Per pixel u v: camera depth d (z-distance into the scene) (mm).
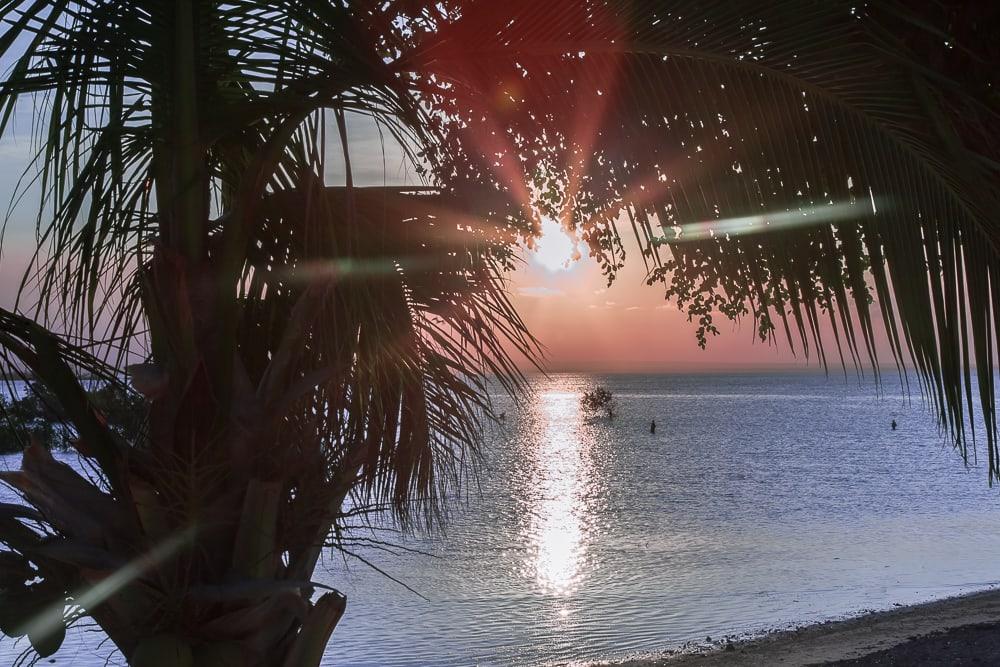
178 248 2516
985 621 12641
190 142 2531
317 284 2566
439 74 2729
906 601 16234
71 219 2537
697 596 16891
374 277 2719
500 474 45125
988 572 19391
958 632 11195
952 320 2174
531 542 23766
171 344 2438
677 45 2404
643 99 2484
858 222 2281
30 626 2381
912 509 31766
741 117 2385
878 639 11898
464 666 11922
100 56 2455
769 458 55531
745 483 41031
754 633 13602
